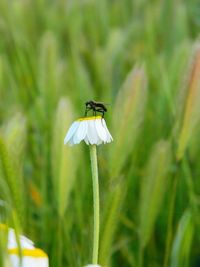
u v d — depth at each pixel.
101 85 0.70
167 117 0.55
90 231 0.39
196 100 0.41
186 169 0.46
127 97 0.42
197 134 0.52
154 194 0.40
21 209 0.34
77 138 0.27
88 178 0.49
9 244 0.27
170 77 0.57
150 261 0.47
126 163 0.51
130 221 0.48
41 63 0.58
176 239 0.40
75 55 0.76
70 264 0.41
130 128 0.42
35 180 0.55
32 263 0.27
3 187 0.34
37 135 0.56
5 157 0.33
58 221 0.41
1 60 0.69
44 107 0.57
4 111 0.64
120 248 0.47
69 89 0.69
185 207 0.50
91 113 0.56
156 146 0.40
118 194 0.34
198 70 0.41
